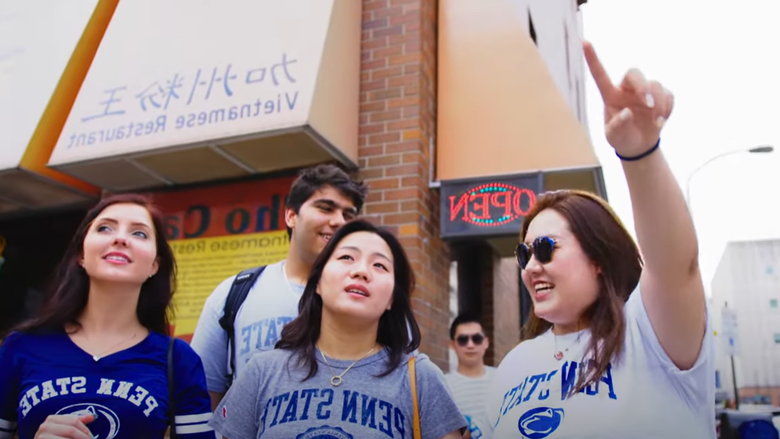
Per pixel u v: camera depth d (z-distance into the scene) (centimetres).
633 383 163
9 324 551
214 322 275
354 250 215
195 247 480
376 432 188
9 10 538
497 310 575
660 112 147
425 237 457
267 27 448
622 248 181
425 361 212
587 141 453
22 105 486
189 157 449
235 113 421
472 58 504
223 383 271
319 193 279
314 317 216
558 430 166
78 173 473
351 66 474
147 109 446
